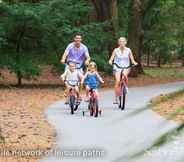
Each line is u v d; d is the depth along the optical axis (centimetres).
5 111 1606
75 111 1628
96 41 2853
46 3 2802
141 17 4050
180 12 5422
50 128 1259
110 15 3475
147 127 1259
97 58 2858
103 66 2881
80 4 2870
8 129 1222
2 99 2012
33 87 2714
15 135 1134
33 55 2747
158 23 5281
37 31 2705
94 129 1246
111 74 2967
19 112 1584
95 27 2866
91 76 1494
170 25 5584
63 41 2733
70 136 1148
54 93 2348
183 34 5934
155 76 4241
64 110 1666
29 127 1267
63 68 2772
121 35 3653
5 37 2609
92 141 1082
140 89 2656
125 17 4366
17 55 2702
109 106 1780
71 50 1638
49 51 2762
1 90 2458
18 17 2614
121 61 1700
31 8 2694
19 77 2770
